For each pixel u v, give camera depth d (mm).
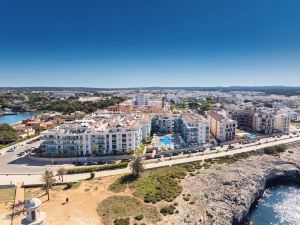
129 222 92062
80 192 112938
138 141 177750
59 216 94000
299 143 197125
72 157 154625
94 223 90688
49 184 108062
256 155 170875
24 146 186625
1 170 139125
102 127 170125
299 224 106688
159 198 108750
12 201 103000
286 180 150375
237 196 117188
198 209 105062
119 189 115938
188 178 131875
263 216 113000
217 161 156250
